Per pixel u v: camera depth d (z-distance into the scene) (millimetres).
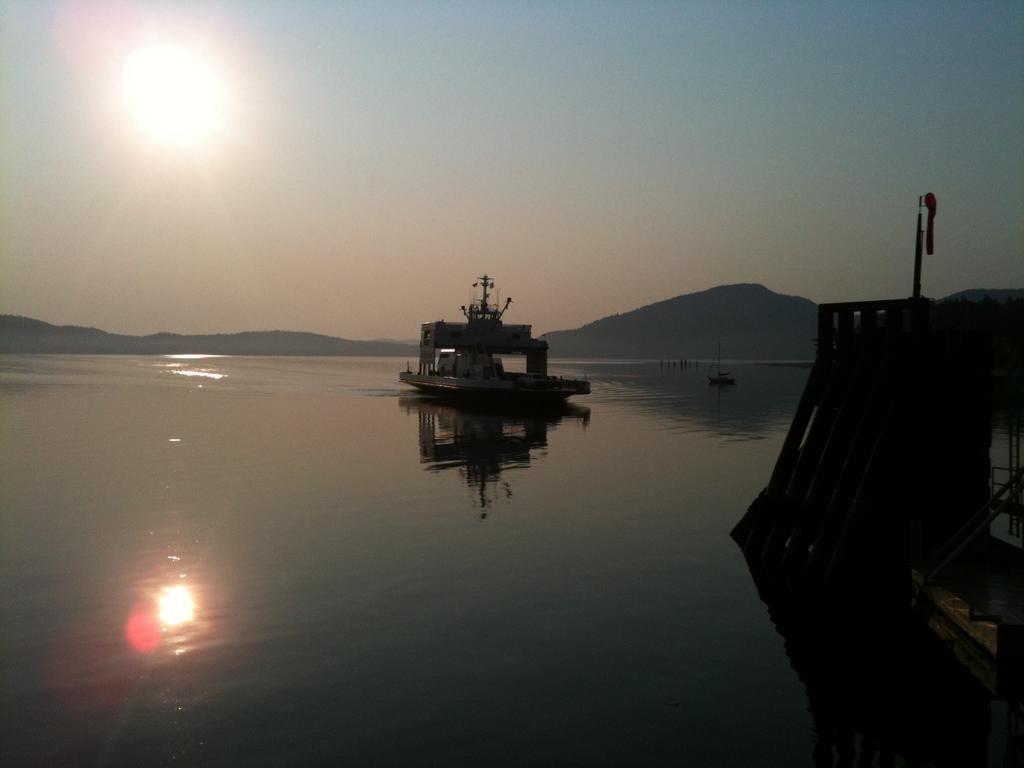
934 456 16641
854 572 16109
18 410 60406
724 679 13406
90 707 12055
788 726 11891
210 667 13492
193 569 19000
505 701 12422
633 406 75062
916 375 16766
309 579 18297
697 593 17703
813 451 19406
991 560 15539
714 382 127500
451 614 16141
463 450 40562
